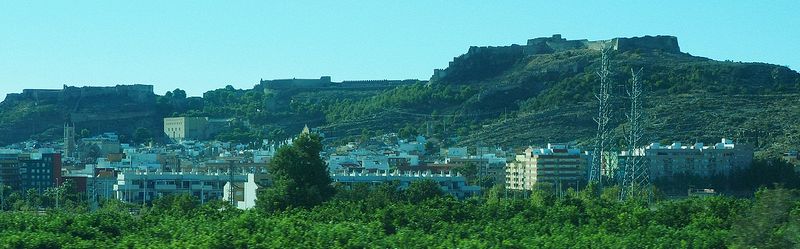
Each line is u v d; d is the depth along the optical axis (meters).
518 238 131.88
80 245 129.00
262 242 122.62
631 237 128.38
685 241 127.44
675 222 153.12
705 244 125.69
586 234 134.75
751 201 177.00
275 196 188.38
